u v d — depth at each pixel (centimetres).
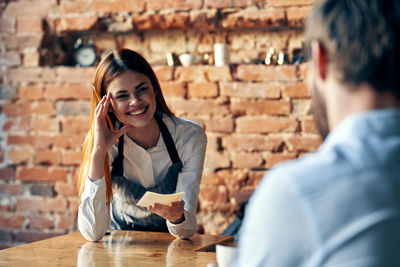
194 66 322
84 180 185
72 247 162
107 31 341
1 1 349
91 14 339
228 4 325
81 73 337
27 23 346
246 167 318
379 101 59
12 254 152
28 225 346
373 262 53
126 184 196
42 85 343
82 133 338
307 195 55
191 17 329
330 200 55
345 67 59
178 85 324
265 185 59
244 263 59
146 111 184
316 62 64
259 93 315
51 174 342
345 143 59
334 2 62
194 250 158
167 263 140
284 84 312
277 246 56
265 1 321
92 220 171
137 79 183
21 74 346
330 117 64
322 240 54
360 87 59
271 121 315
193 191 187
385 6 59
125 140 194
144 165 195
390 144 57
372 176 55
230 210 321
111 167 198
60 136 341
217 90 320
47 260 144
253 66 316
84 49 348
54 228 343
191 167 192
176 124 198
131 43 352
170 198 163
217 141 322
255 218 58
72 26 342
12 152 347
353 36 59
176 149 196
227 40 341
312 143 311
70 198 341
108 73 184
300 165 59
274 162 315
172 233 177
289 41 334
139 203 166
